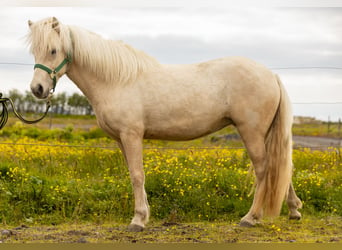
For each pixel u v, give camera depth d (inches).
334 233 172.2
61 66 174.1
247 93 173.3
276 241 158.2
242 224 181.8
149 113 173.2
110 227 182.4
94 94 177.2
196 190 211.3
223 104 175.5
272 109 175.9
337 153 307.6
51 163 280.4
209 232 172.7
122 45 178.4
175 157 273.0
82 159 296.5
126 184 219.9
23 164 274.5
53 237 164.1
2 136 587.5
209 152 316.8
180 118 173.9
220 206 206.7
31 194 206.2
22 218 193.0
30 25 176.7
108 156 295.1
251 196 217.2
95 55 174.2
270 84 175.5
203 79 175.6
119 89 173.5
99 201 205.8
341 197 218.8
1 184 213.8
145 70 175.8
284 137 176.6
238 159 298.8
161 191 215.8
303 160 300.4
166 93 172.6
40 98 173.0
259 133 175.6
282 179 176.6
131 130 171.8
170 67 179.2
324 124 1200.8
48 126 833.5
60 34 171.6
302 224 187.5
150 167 233.5
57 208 199.3
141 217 174.9
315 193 222.1
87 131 684.7
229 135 613.6
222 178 227.8
